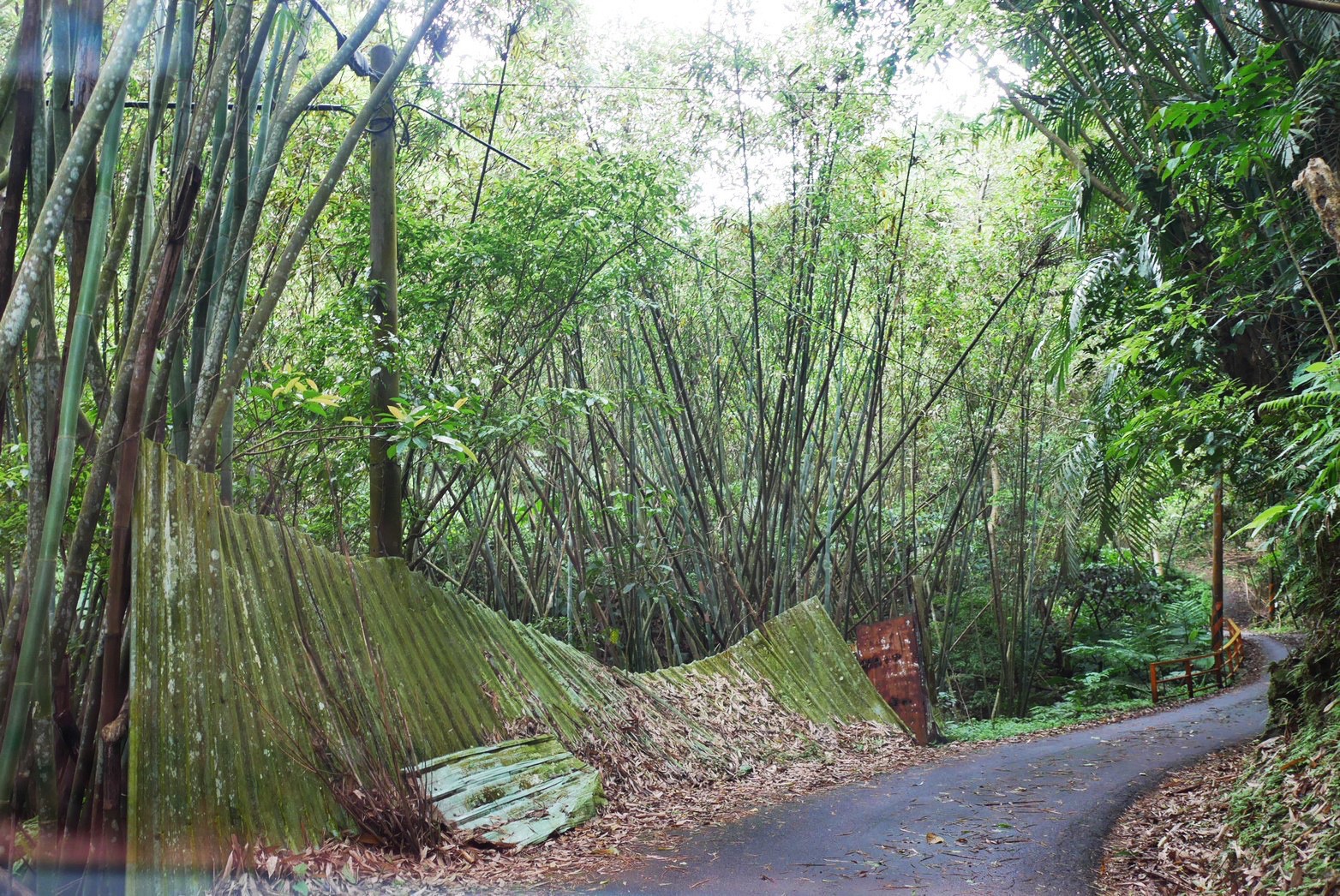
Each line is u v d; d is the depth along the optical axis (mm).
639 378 9570
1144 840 4734
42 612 3102
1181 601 17078
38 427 3369
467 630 6125
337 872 4156
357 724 4789
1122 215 7387
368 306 5988
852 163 9188
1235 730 8719
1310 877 3207
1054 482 7984
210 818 3908
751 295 9633
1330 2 3928
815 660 9344
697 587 9945
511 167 8281
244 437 5637
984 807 5793
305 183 7199
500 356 7051
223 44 3646
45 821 3352
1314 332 5395
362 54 6227
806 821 5609
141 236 3943
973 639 14875
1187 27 6250
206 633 4215
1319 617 5691
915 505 12484
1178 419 5344
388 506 5984
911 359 11914
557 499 8422
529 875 4500
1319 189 2977
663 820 5770
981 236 11016
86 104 3445
